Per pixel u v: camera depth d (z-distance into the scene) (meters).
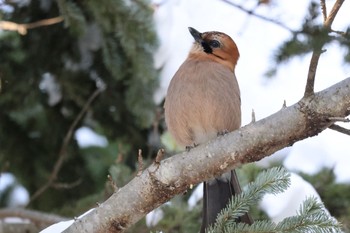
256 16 7.44
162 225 9.91
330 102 6.84
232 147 7.07
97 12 10.02
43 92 11.90
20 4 11.02
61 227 7.83
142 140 12.02
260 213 9.23
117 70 10.81
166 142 11.16
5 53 11.30
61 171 12.23
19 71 11.36
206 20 11.14
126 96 11.30
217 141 7.13
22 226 11.21
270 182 7.10
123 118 11.92
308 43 6.42
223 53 10.12
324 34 6.30
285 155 10.95
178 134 9.25
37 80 11.45
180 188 7.21
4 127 11.95
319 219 6.80
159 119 11.30
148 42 10.28
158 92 11.22
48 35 11.27
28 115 11.98
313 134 6.99
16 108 11.59
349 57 6.70
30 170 12.17
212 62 9.43
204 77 9.06
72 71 11.63
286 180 7.11
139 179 7.23
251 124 7.08
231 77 9.23
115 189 7.33
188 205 10.16
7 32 11.30
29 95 11.51
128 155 12.23
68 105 12.02
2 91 11.38
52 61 11.45
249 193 7.09
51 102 11.97
